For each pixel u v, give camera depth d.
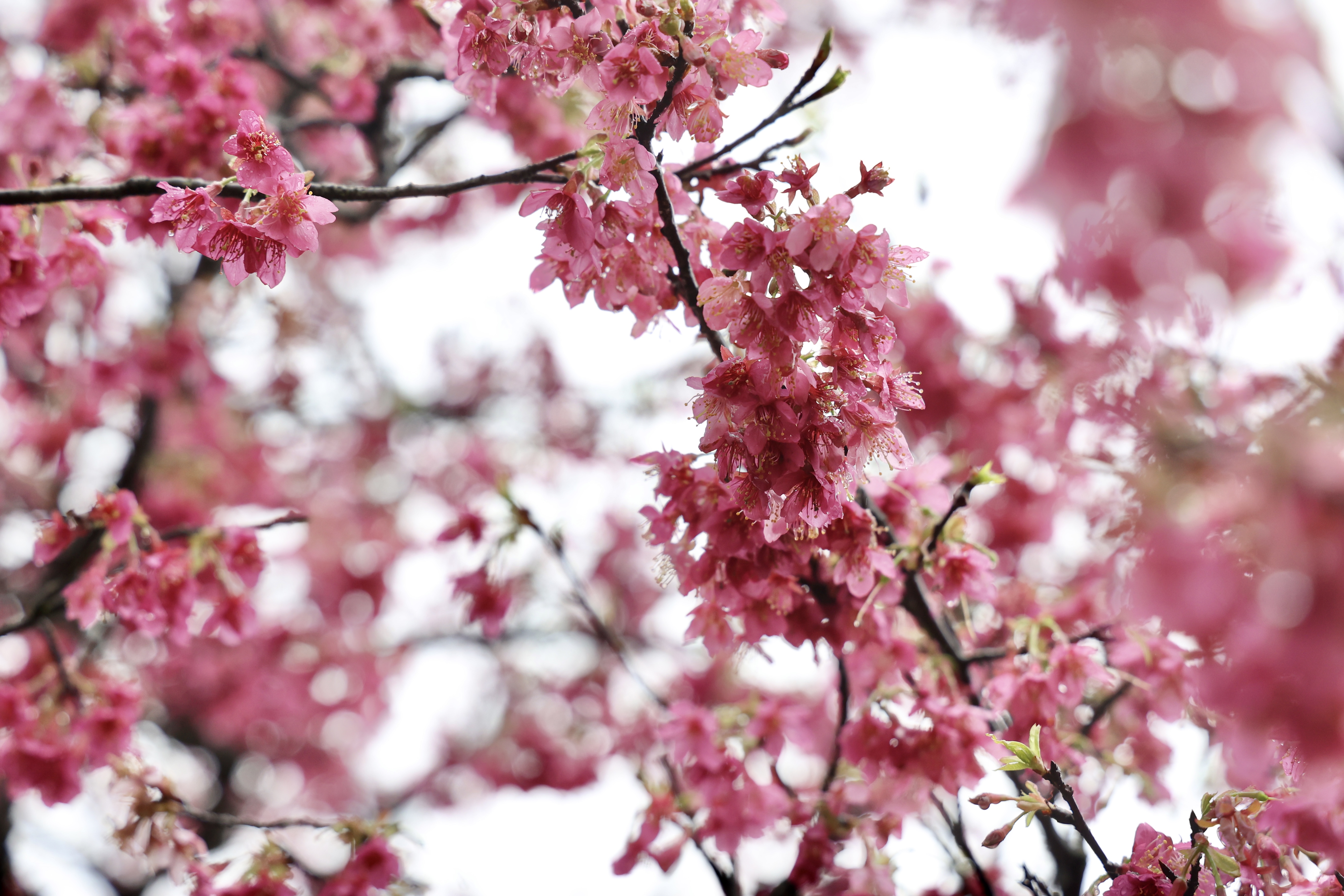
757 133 2.66
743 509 2.38
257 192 2.63
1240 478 1.88
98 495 3.91
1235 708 1.89
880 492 3.30
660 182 2.55
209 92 4.24
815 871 3.84
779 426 2.27
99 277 4.81
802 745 3.90
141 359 6.95
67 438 7.42
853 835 3.91
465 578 4.60
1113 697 3.85
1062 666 3.29
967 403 5.31
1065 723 3.81
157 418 7.21
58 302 6.65
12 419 7.53
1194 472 2.00
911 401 2.37
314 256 8.89
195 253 2.54
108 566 4.10
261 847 4.13
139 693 4.40
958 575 3.17
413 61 5.45
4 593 7.17
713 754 3.78
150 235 3.70
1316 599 1.71
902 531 3.33
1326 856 2.55
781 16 2.91
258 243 2.52
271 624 9.20
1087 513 4.25
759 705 4.02
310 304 9.46
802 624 3.12
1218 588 1.87
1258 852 2.59
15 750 4.12
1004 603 4.66
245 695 9.08
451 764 10.16
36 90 4.98
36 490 8.17
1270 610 1.76
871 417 2.32
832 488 2.34
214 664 8.70
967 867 4.09
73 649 5.02
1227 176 1.28
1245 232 1.39
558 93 2.66
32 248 3.40
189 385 7.38
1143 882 2.56
